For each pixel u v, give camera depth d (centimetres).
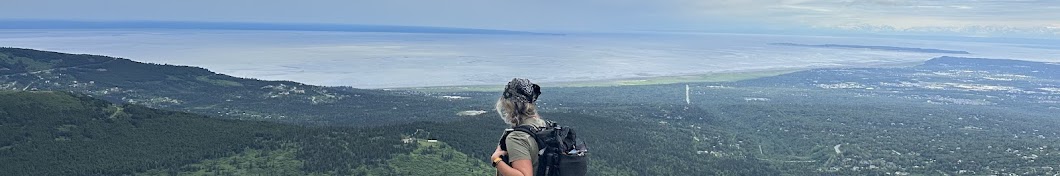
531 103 788
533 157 759
